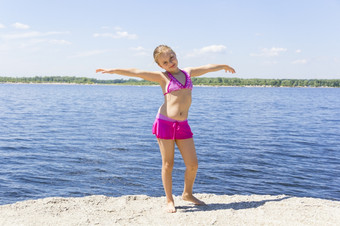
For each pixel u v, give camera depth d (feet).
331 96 280.72
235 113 100.48
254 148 42.29
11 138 48.21
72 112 97.30
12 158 35.12
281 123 73.31
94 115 88.38
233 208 12.98
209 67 13.69
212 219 11.50
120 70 12.53
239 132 57.57
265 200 14.24
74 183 26.66
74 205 13.15
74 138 48.85
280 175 29.76
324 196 24.39
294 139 50.37
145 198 14.58
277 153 39.32
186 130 12.67
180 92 12.42
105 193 24.30
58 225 10.87
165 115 12.60
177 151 39.96
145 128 61.93
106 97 211.61
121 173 29.66
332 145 45.39
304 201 14.06
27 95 221.66
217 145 44.21
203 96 250.98
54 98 186.29
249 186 26.53
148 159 35.35
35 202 13.42
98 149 40.50
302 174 30.17
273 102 173.27
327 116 93.40
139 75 12.60
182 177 28.60
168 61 12.37
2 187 25.31
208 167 32.12
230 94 303.48
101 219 11.57
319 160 35.99
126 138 49.55
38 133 53.57
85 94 258.78
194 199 13.44
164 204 13.74
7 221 11.12
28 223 10.96
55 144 43.62
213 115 92.94
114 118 80.84
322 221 11.40
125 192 24.62
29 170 30.32
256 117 87.56
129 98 204.03
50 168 31.09
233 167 32.24
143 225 10.98
